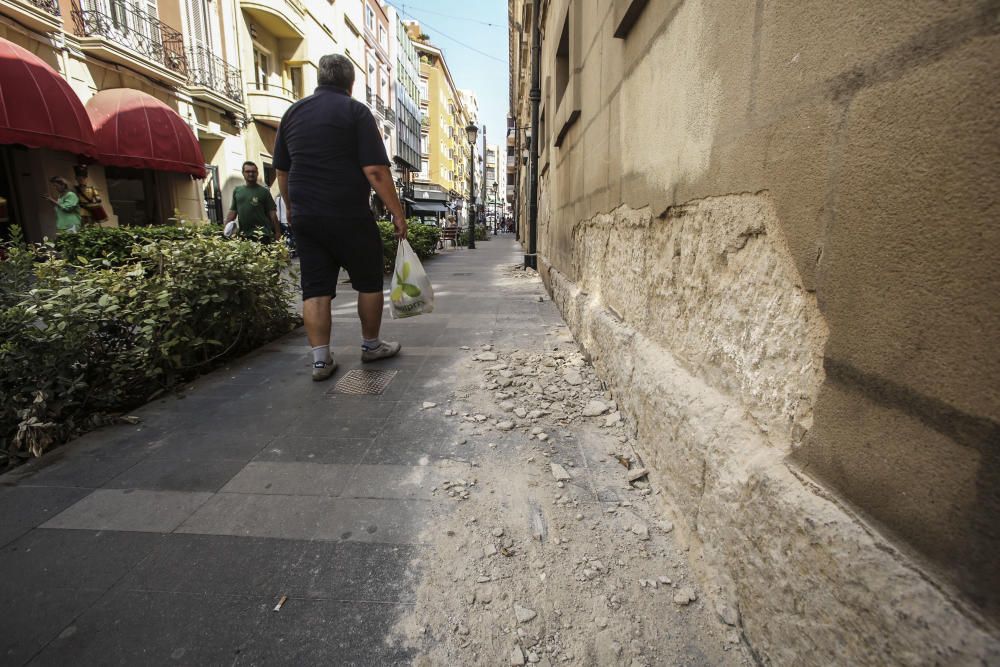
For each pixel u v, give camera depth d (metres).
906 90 0.82
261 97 16.83
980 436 0.71
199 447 2.43
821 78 1.06
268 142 18.38
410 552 1.71
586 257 4.13
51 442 2.42
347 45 23.92
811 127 1.10
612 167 3.15
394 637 1.38
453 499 2.01
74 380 2.56
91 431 2.59
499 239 34.31
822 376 1.10
